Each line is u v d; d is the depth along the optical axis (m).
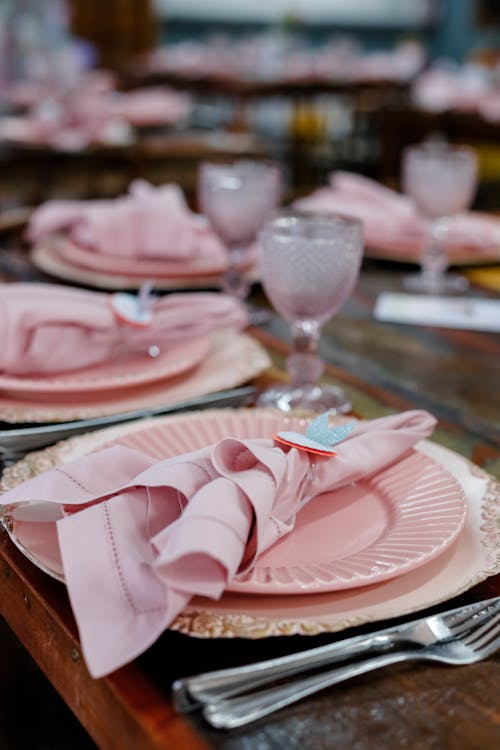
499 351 1.01
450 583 0.49
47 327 0.78
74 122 2.73
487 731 0.40
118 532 0.49
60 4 5.43
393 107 2.49
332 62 5.56
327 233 0.77
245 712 0.40
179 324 0.85
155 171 2.91
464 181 1.21
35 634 0.51
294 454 0.54
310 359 0.82
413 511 0.55
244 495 0.48
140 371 0.81
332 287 0.77
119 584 0.46
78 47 5.23
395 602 0.47
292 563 0.51
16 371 0.78
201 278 1.18
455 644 0.45
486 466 0.69
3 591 0.55
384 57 6.36
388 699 0.42
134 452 0.56
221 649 0.46
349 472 0.57
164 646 0.46
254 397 0.80
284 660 0.42
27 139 2.62
